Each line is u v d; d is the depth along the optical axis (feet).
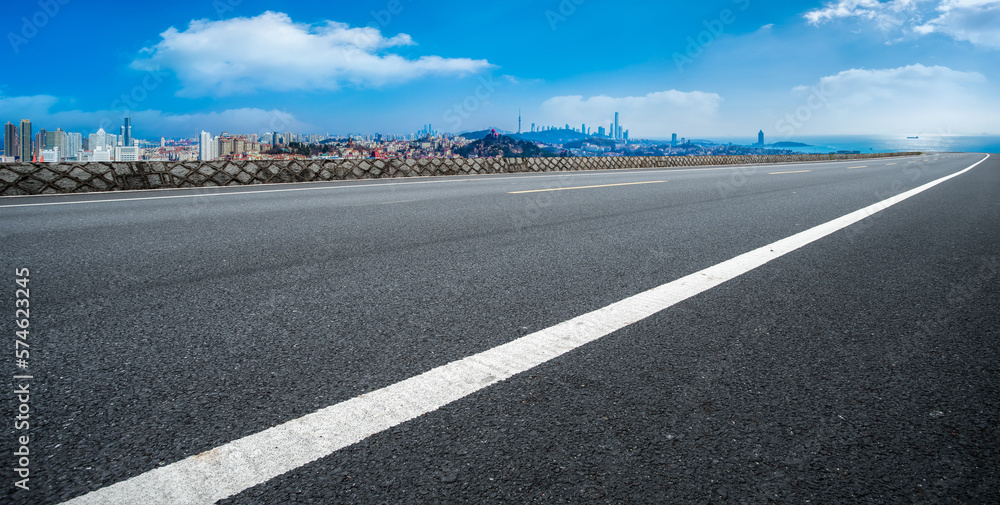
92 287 8.05
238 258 10.18
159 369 5.05
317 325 6.33
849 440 3.92
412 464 3.58
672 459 3.66
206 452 3.69
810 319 6.71
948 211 19.01
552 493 3.30
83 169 25.79
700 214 16.97
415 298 7.48
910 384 4.88
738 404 4.43
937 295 8.00
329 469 3.52
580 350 5.56
